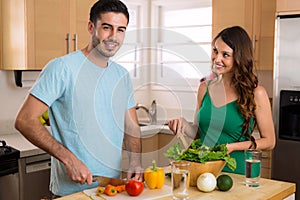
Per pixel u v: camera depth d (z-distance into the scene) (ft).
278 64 10.37
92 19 5.49
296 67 10.07
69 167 5.62
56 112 6.02
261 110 7.23
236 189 5.89
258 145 7.04
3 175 8.89
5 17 10.85
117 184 5.83
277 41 10.36
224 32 7.18
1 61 11.11
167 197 5.50
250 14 11.88
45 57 10.91
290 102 10.16
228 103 7.27
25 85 11.38
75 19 11.51
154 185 5.81
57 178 6.29
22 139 10.68
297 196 10.11
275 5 11.44
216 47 7.18
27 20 10.46
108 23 5.23
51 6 10.93
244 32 7.22
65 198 5.46
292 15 10.14
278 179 10.41
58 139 6.09
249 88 7.12
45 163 9.77
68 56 5.95
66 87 5.85
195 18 14.15
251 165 5.98
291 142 10.16
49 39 10.95
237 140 7.26
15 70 11.27
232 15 12.26
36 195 9.63
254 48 11.83
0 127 11.34
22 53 10.61
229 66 7.14
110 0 5.37
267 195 5.61
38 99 5.74
